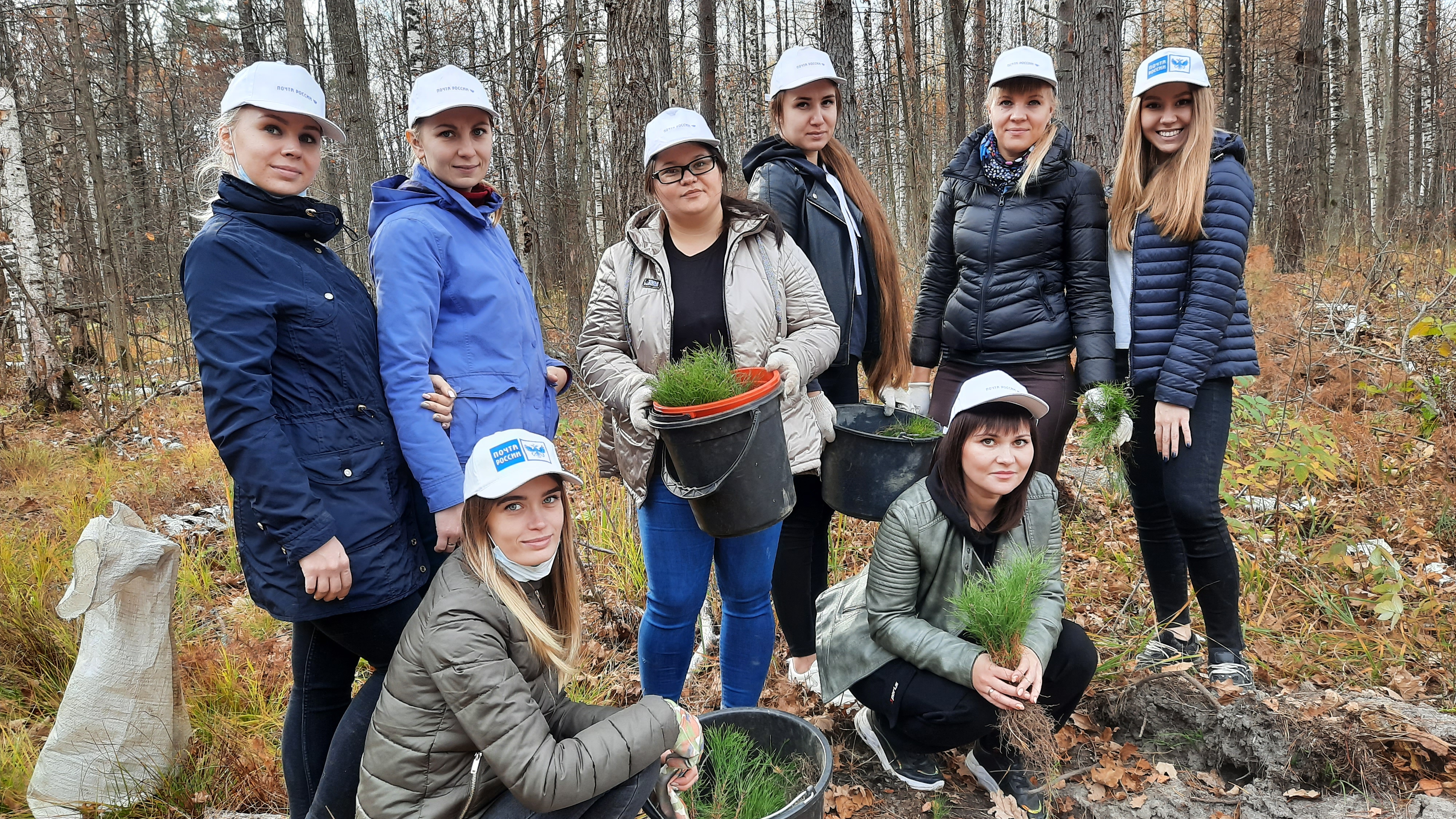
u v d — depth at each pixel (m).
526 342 2.53
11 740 2.99
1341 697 2.87
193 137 18.00
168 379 11.05
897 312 3.42
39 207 11.62
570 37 8.28
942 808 2.57
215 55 19.61
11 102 9.54
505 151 10.73
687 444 2.27
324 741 2.32
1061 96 7.03
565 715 2.22
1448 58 20.67
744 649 2.78
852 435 2.81
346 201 14.71
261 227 2.10
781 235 2.80
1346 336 6.87
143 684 2.83
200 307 1.97
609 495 4.93
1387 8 22.81
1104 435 2.99
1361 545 4.13
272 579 2.07
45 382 9.75
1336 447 4.99
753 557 2.65
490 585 2.00
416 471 2.22
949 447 2.64
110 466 7.14
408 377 2.22
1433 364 5.96
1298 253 11.25
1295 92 13.55
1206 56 20.47
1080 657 2.62
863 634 2.75
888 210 17.64
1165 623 3.35
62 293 10.39
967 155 3.47
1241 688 2.91
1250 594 3.78
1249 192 2.94
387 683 1.99
